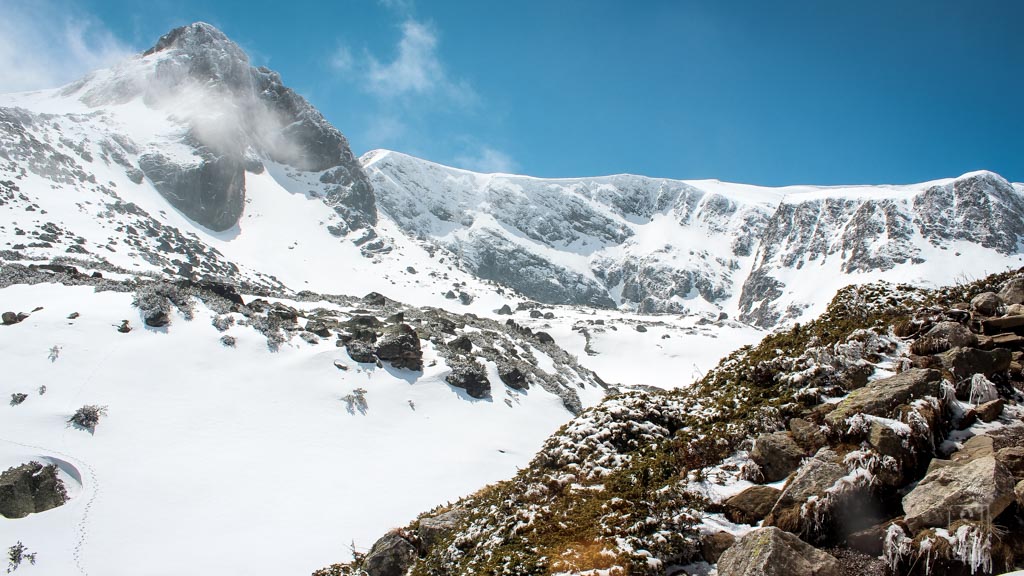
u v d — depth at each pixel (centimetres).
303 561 3228
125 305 5184
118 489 3503
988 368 1229
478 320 9706
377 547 1723
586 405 6975
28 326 4634
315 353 5409
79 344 4591
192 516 3459
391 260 18712
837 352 1422
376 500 3966
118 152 16150
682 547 1051
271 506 3694
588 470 1442
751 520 1081
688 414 1589
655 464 1343
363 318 6334
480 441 5097
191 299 5641
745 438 1315
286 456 4222
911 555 862
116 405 4169
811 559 884
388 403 5184
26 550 2928
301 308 7644
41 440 3706
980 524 823
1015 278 1562
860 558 923
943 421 1115
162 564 3030
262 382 4891
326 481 4069
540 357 8162
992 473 877
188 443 4066
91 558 2980
